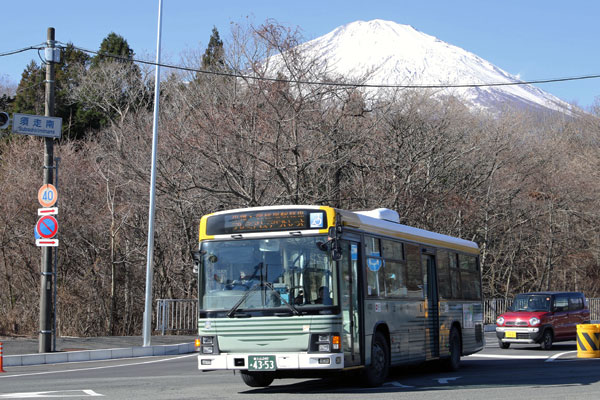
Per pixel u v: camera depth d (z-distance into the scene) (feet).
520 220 148.25
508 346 82.94
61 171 114.62
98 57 186.80
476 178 136.56
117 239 111.75
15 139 126.93
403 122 116.67
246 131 99.30
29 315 99.86
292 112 101.09
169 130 103.50
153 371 55.52
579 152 182.39
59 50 70.33
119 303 115.75
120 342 78.59
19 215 107.24
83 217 113.29
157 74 79.56
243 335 39.78
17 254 107.55
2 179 115.65
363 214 46.21
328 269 39.63
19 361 62.75
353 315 41.50
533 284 164.96
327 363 38.52
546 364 60.03
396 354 47.24
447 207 125.39
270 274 40.24
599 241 164.55
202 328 40.78
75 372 55.16
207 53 174.40
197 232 113.39
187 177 104.37
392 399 36.78
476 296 64.85
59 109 173.78
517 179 146.72
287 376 44.75
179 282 118.01
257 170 101.55
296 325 39.06
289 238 40.55
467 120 147.64
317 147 101.96
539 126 202.08
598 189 161.27
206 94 110.11
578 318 86.74
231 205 104.27
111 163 116.78
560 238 157.69
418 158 117.08
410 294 50.52
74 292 106.01
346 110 105.40
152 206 77.41
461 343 59.41
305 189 103.19
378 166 112.47
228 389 42.47
